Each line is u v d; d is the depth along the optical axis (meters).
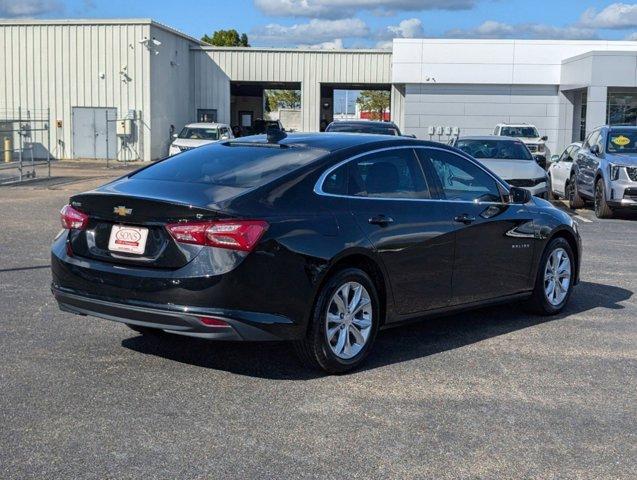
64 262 5.56
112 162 36.16
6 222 13.70
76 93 37.00
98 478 3.92
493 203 6.82
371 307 5.79
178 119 41.06
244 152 6.08
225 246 5.02
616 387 5.51
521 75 38.12
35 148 37.34
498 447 4.45
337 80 42.81
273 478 3.98
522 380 5.61
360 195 5.81
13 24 36.91
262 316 5.12
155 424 4.63
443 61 38.31
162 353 6.02
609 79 32.31
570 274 7.74
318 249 5.33
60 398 5.01
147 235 5.22
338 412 4.90
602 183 16.06
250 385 5.35
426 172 6.39
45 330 6.59
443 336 6.77
